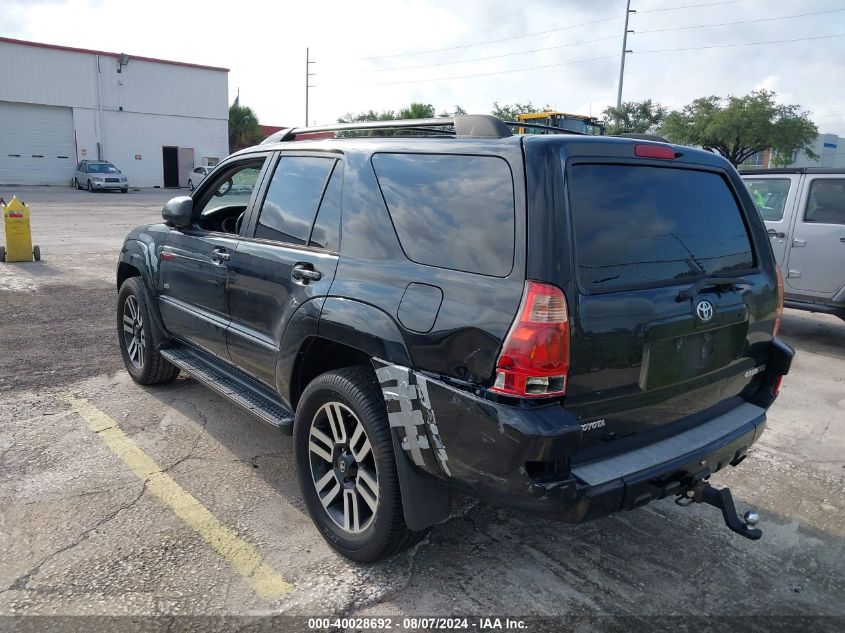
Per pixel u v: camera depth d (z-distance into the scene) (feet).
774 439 15.58
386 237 9.51
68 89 119.44
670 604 9.45
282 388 11.21
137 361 17.13
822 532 11.55
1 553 9.93
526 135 8.54
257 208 12.51
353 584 9.57
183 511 11.30
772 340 11.09
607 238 8.41
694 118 112.68
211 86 134.92
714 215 10.15
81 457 13.11
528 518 11.56
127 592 9.19
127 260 16.90
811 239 24.32
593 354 7.95
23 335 21.76
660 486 8.68
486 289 8.00
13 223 36.09
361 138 10.94
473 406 7.92
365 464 9.75
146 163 130.21
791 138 106.32
